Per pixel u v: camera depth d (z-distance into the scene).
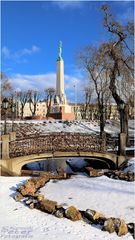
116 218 9.99
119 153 19.70
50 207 10.95
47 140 18.70
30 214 10.82
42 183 14.86
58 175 16.59
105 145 19.98
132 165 19.05
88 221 10.31
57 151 18.59
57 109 64.12
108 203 12.32
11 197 12.62
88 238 9.10
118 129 46.28
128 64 28.11
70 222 10.22
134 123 49.22
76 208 11.11
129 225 10.01
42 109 108.38
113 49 28.30
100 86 34.00
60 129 44.22
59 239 8.92
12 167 16.98
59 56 64.94
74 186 14.82
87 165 21.66
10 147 17.33
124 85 28.59
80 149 19.19
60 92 64.88
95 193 13.62
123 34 28.14
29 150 17.98
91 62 36.91
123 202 12.45
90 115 71.38
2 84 54.91
